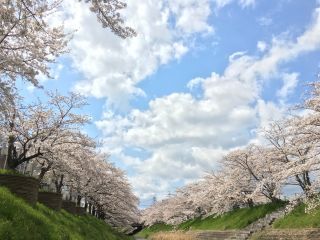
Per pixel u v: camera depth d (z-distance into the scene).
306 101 26.30
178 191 76.38
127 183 58.03
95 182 36.41
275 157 36.47
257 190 35.50
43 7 10.29
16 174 15.84
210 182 56.12
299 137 27.06
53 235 12.66
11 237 10.13
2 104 12.84
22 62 12.32
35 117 21.11
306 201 25.17
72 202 25.44
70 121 22.89
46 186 31.17
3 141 21.02
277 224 32.31
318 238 25.44
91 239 19.53
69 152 23.84
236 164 45.28
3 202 11.94
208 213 60.31
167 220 77.94
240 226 41.66
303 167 24.97
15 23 10.41
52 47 13.00
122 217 62.41
